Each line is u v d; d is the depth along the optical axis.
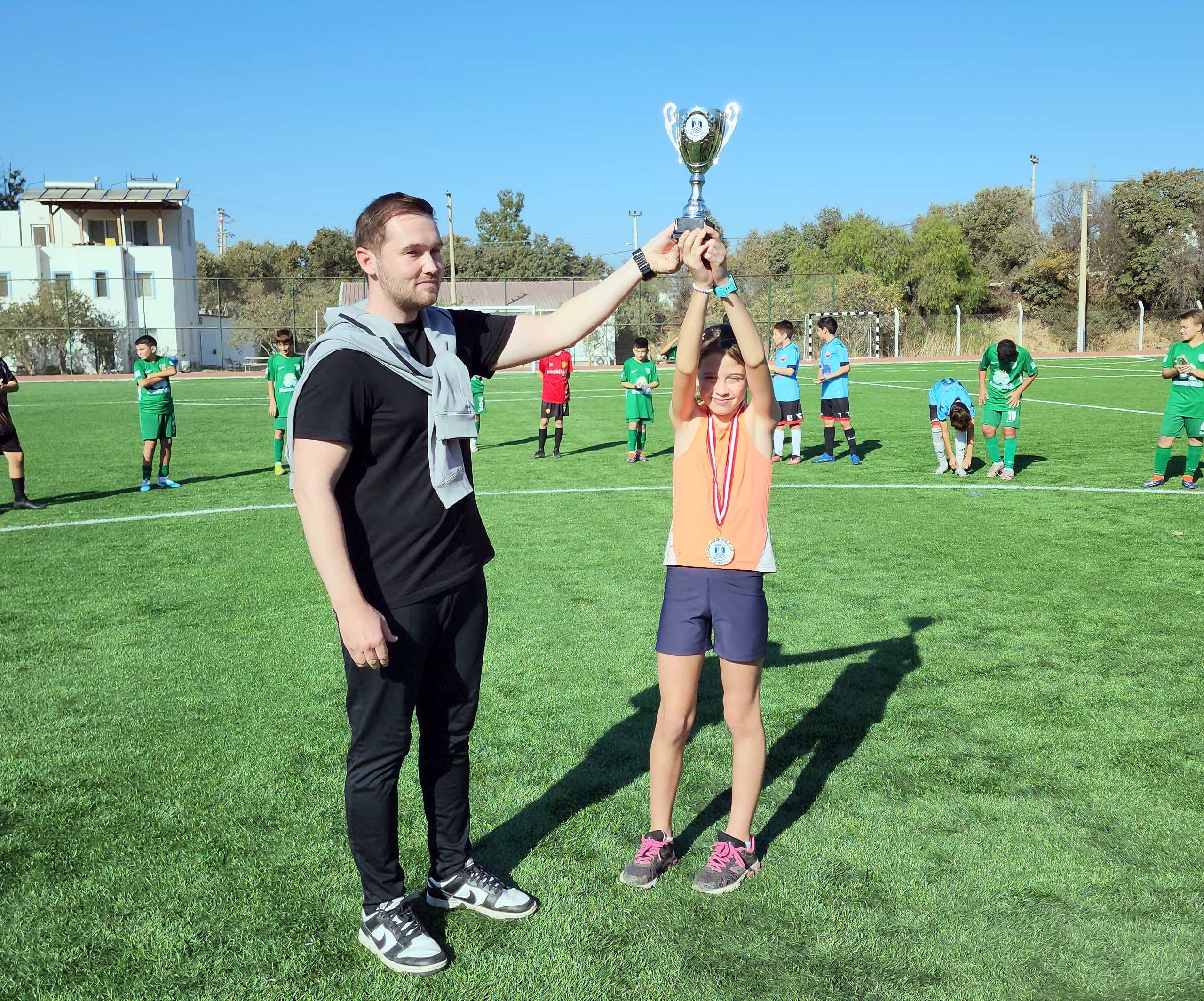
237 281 42.53
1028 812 3.32
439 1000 2.43
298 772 3.69
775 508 8.81
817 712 4.21
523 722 4.14
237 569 6.88
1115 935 2.65
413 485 2.44
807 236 63.88
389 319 2.43
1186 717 4.08
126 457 13.20
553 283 47.94
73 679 4.70
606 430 16.14
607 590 6.22
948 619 5.48
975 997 2.42
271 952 2.62
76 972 2.54
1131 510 8.46
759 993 2.44
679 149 2.53
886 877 2.95
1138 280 46.06
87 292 41.44
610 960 2.58
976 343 44.16
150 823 3.30
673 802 3.18
